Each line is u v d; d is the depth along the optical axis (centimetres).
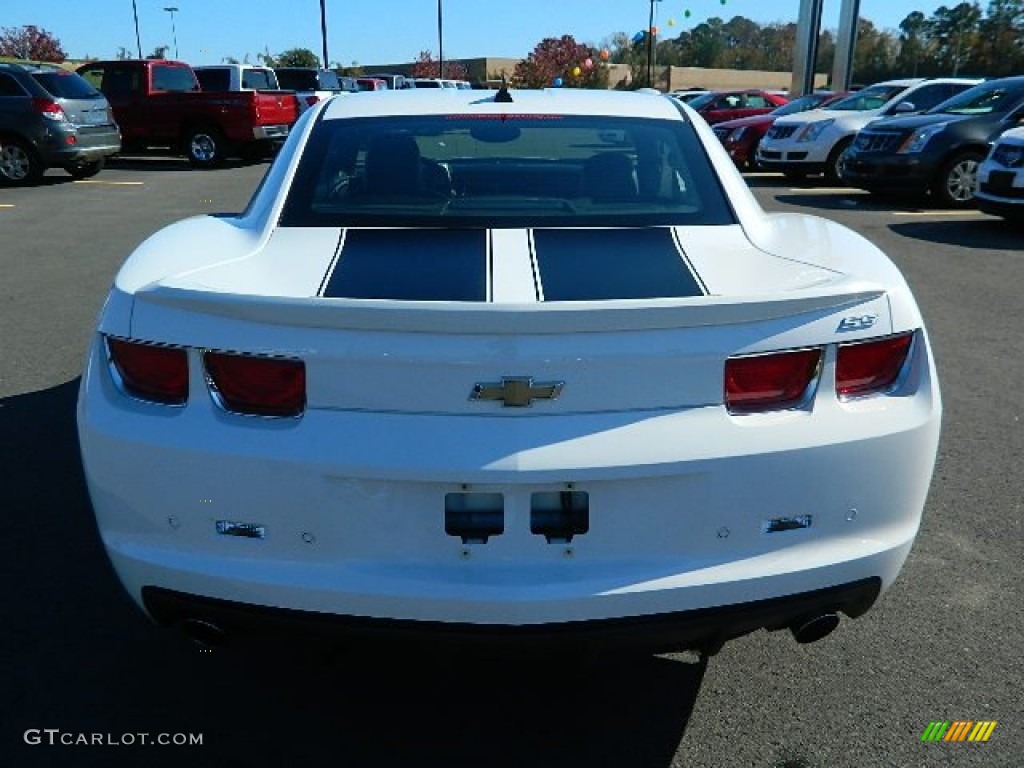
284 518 197
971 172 1151
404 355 188
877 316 206
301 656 271
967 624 286
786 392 201
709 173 283
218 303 195
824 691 256
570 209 266
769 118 1734
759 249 244
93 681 258
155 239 254
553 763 229
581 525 196
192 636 220
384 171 279
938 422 215
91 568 315
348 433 192
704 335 194
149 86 1788
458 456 189
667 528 198
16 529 339
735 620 203
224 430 197
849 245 246
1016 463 403
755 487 198
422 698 254
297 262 230
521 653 202
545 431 190
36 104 1412
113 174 1662
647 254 236
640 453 191
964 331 614
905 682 259
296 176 278
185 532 204
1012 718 244
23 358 545
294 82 2302
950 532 343
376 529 196
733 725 243
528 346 188
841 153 1452
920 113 1242
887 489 209
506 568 197
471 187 274
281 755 231
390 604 196
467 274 222
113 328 208
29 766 226
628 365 191
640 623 199
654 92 350
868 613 293
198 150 1798
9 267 820
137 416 204
